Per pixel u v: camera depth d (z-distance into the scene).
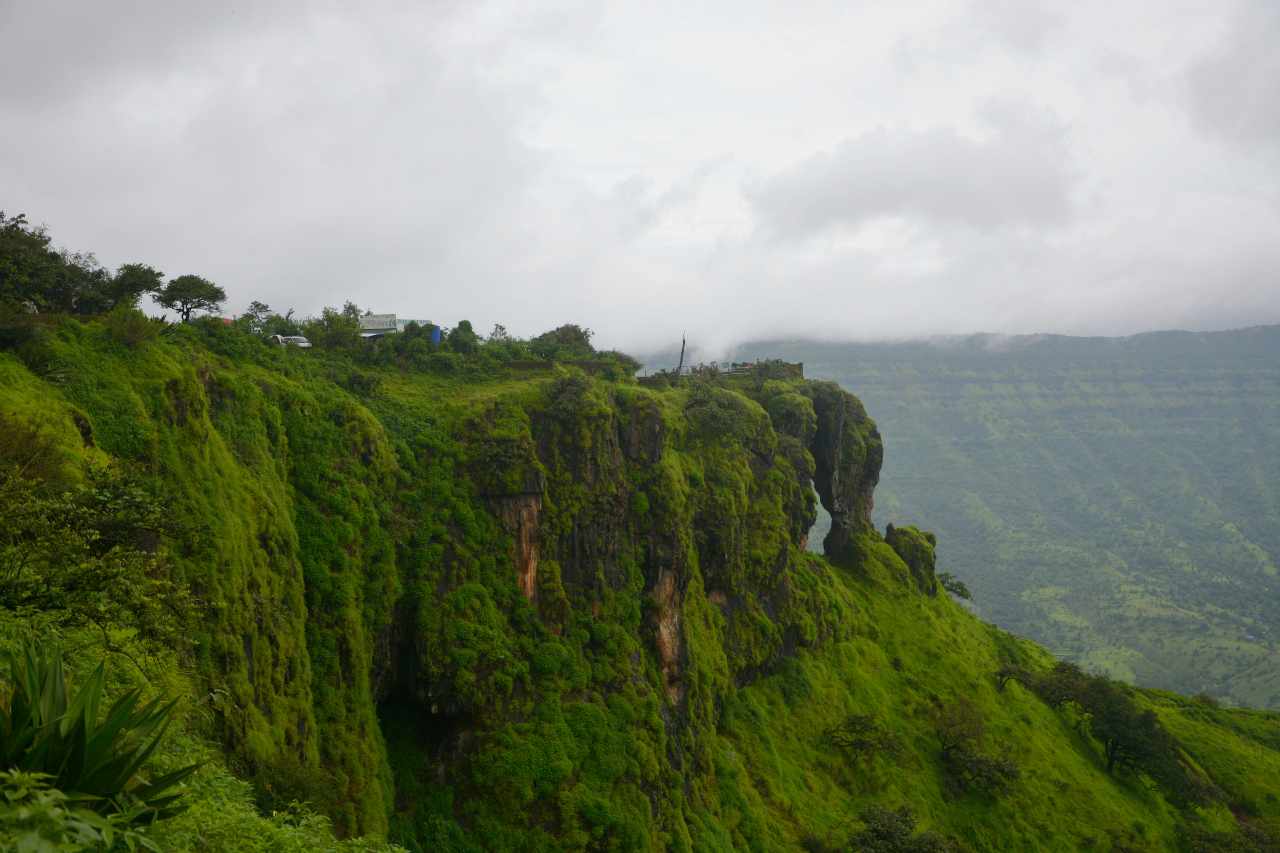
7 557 18.39
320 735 47.78
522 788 55.50
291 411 55.06
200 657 35.81
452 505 61.66
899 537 127.50
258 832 18.39
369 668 53.31
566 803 56.12
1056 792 91.94
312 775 41.19
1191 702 140.38
